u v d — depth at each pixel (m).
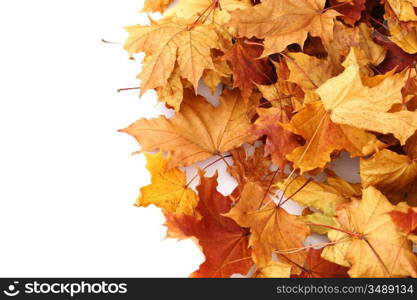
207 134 1.39
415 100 1.37
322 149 1.34
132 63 1.45
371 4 1.42
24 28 1.46
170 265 1.39
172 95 1.37
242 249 1.35
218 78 1.40
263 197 1.35
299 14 1.36
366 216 1.32
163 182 1.37
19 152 1.42
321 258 1.36
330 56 1.37
